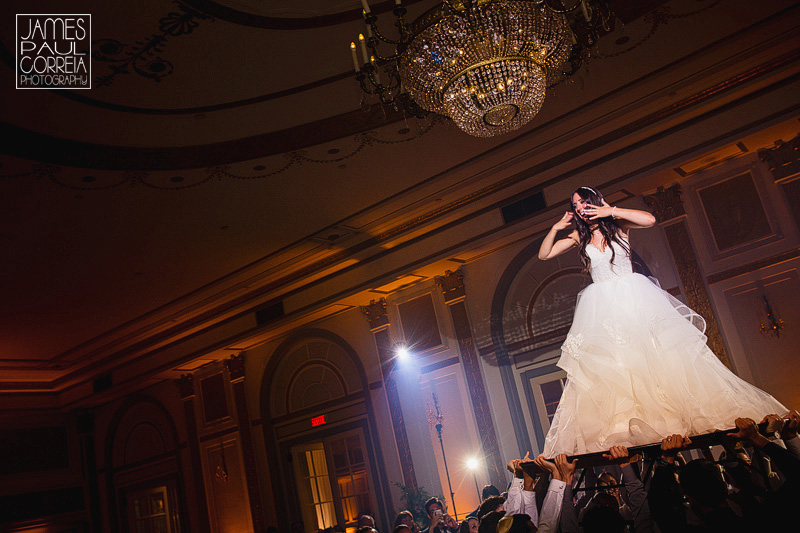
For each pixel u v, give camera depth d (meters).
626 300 2.76
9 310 9.33
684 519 2.46
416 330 10.12
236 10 4.62
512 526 2.69
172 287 9.77
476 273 9.69
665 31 5.69
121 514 13.64
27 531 12.82
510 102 3.96
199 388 12.64
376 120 6.35
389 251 9.33
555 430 2.84
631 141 7.32
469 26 3.74
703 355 2.58
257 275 9.98
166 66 5.09
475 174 7.90
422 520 9.12
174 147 6.20
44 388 13.52
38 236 7.33
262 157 6.60
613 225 2.92
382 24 5.07
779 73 6.37
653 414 2.53
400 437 9.96
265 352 11.78
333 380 11.08
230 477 11.92
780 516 2.23
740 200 7.72
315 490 11.29
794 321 7.28
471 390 9.45
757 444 2.20
